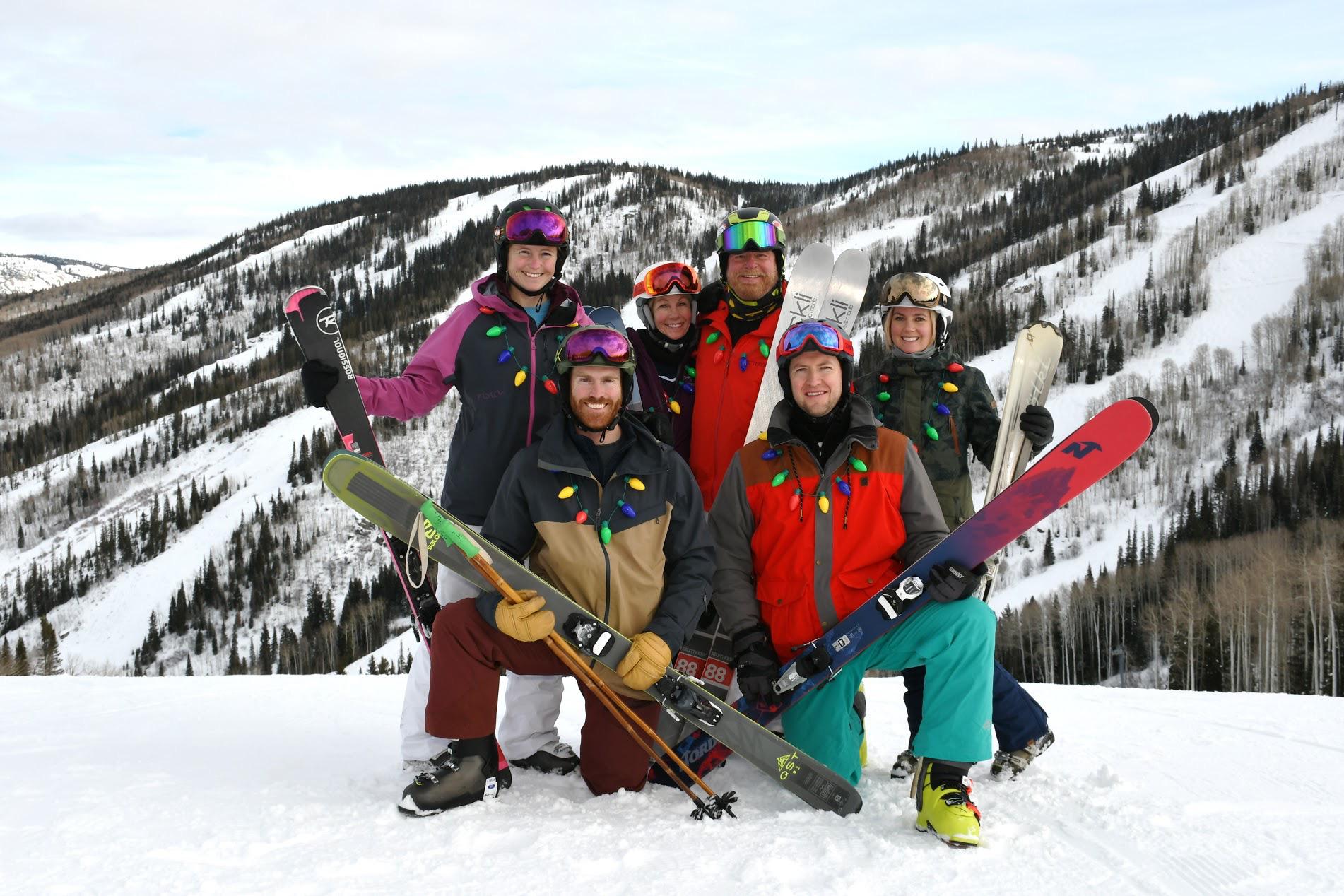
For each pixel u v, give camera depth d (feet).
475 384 9.27
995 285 468.75
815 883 6.25
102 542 365.61
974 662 7.65
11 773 8.57
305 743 10.31
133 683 16.07
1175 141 589.73
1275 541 205.36
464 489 9.35
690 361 11.55
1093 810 8.07
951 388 10.65
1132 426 8.32
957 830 7.11
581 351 7.98
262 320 626.23
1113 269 446.60
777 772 8.21
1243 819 7.95
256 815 7.38
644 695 8.30
